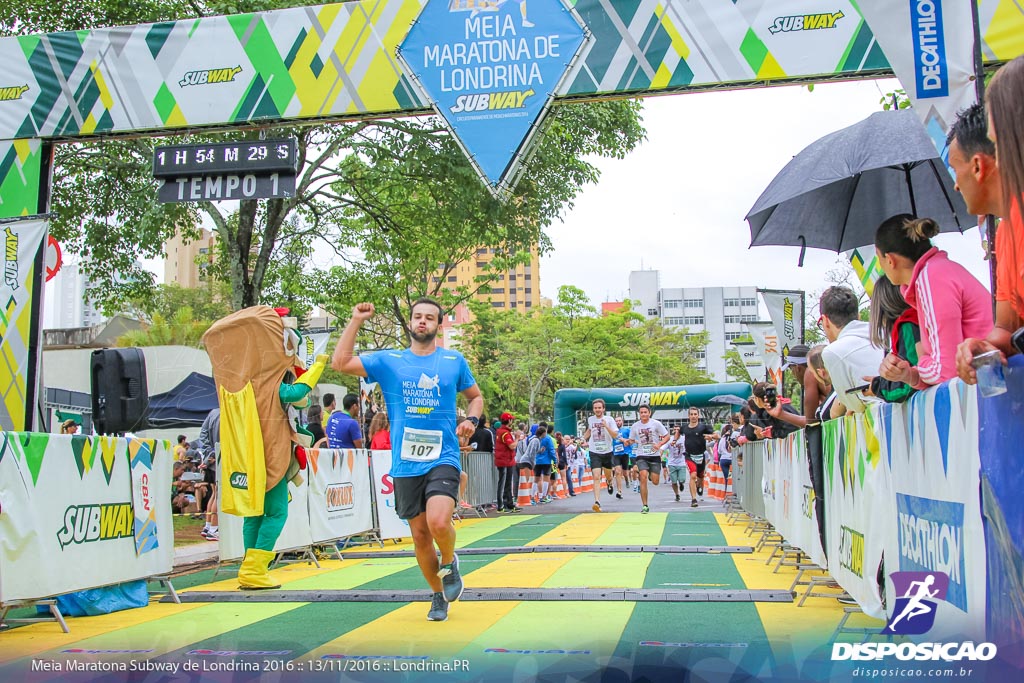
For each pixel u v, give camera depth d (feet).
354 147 52.90
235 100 31.89
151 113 32.45
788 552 24.68
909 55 26.66
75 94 32.91
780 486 26.99
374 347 96.32
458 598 17.85
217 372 22.61
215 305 183.62
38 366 30.53
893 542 12.95
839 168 19.38
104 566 18.51
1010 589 8.25
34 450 16.65
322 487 30.55
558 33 29.63
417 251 61.00
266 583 22.29
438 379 16.88
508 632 15.35
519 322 168.45
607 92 29.43
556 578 23.11
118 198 54.75
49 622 17.01
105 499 18.74
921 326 12.13
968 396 9.51
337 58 31.27
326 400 39.47
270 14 31.78
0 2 47.52
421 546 16.85
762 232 23.62
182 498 46.62
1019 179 7.39
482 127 29.94
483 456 58.49
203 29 32.37
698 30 28.89
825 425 18.40
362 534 35.94
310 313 72.28
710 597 18.69
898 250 13.65
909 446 12.11
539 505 70.85
